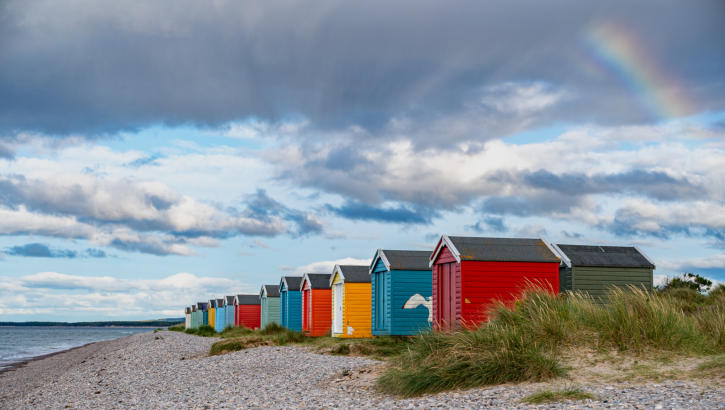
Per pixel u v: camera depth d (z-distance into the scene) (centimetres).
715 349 1088
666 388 865
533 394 916
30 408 1466
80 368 2664
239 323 4847
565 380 998
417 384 1075
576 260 2169
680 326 1155
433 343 1197
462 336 1177
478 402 913
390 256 2311
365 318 2672
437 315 1959
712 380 884
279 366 1717
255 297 4928
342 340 2366
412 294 2273
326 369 1559
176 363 2164
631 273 2219
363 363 1641
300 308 3647
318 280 3212
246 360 1936
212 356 2297
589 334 1188
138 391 1529
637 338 1118
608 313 1210
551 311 1230
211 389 1421
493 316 1323
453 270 1880
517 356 1061
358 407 1011
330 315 3173
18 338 10662
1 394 1911
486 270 1822
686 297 2120
